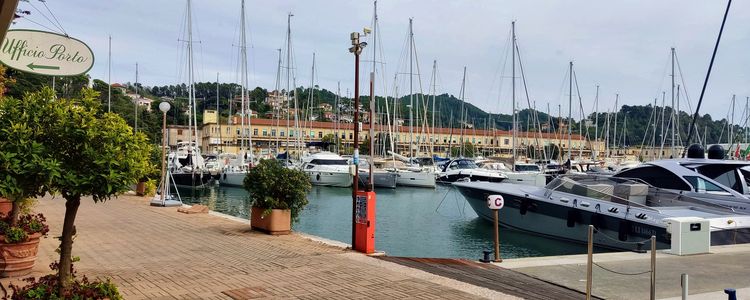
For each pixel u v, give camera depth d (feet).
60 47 23.11
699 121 281.95
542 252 58.85
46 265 28.53
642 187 57.00
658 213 50.75
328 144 228.84
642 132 367.66
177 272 28.27
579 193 60.18
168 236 42.14
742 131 252.21
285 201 44.78
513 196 68.23
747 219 47.88
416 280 26.16
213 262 31.37
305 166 161.17
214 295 23.16
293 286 24.90
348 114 370.12
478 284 25.76
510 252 58.80
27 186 15.47
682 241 36.60
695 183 59.16
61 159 15.65
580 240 59.36
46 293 16.21
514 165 174.70
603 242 56.29
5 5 12.34
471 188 77.05
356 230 35.81
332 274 27.68
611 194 56.65
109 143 15.84
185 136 290.56
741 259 34.94
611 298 24.50
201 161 156.46
